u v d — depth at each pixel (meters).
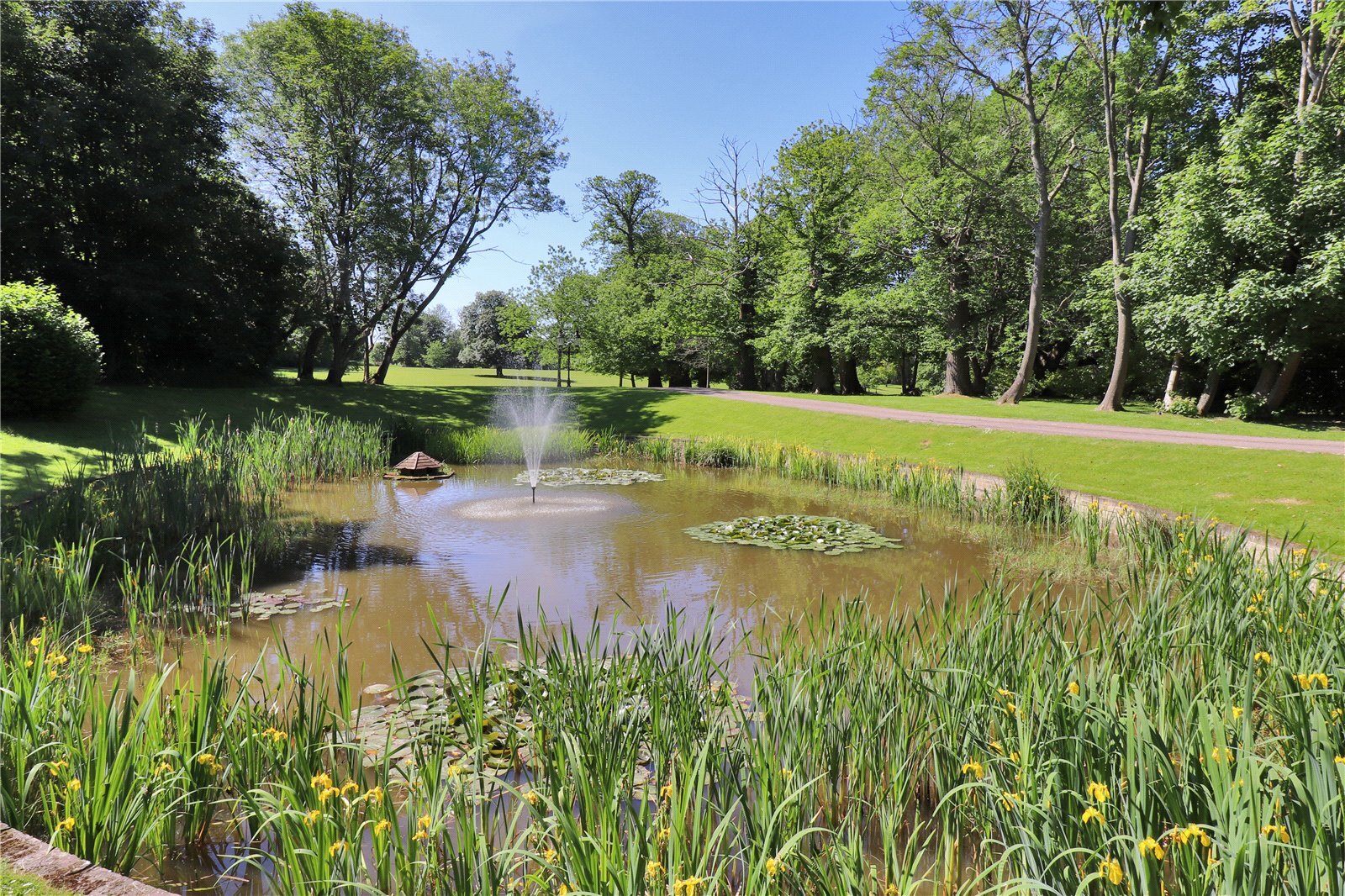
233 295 29.34
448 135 34.47
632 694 4.94
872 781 4.17
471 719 4.56
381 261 31.77
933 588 9.38
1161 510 11.41
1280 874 2.69
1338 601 5.25
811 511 14.91
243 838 4.20
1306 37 21.38
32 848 3.09
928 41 27.41
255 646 7.38
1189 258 21.48
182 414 23.12
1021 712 3.89
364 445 19.86
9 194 22.56
